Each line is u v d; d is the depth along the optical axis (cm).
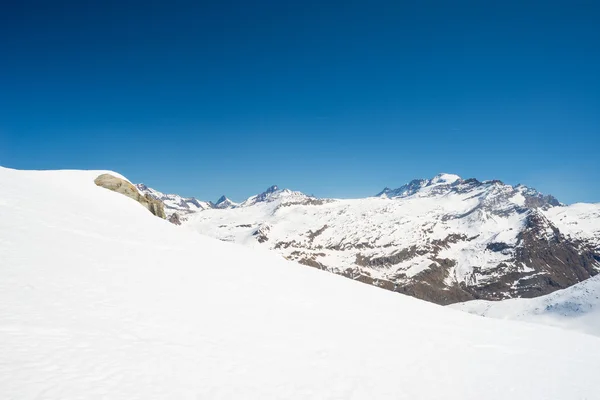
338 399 1411
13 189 3981
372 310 3097
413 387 1642
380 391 1539
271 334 1992
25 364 1227
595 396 1928
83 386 1173
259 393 1348
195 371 1420
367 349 2050
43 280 1992
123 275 2403
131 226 4106
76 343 1439
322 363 1731
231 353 1650
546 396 1825
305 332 2142
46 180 5166
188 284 2570
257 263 4056
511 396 1742
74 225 3359
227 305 2334
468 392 1697
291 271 4112
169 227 4938
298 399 1358
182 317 1953
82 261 2469
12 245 2416
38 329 1482
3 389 1077
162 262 2978
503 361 2305
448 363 2056
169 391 1246
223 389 1328
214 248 4250
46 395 1092
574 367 2447
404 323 2858
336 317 2614
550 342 3152
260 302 2569
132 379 1271
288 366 1630
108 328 1631
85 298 1902
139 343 1556
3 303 1638
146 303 2034
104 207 4747
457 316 3656
